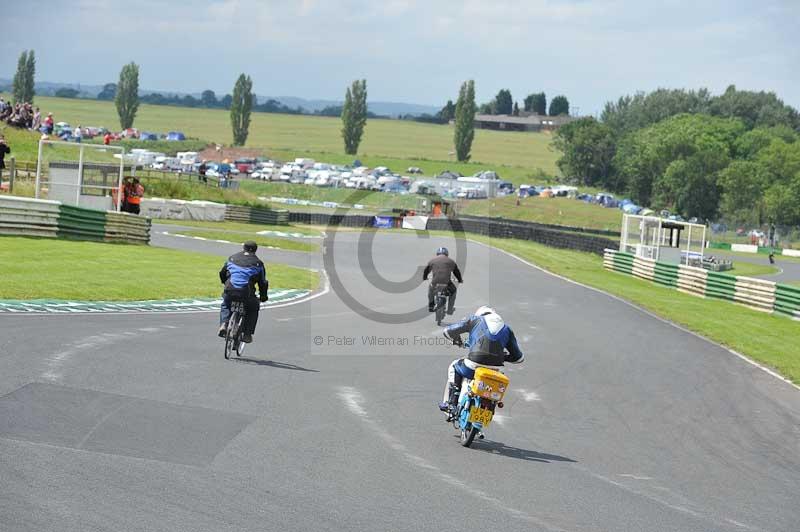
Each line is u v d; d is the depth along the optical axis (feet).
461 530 90.07
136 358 164.45
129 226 410.11
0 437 105.19
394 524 89.61
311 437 123.24
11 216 343.87
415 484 105.40
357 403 149.69
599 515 101.14
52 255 313.12
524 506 101.24
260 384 155.53
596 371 207.92
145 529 81.00
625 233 595.06
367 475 107.14
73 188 441.27
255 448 113.91
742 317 363.76
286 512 89.92
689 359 239.30
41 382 135.64
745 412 178.19
